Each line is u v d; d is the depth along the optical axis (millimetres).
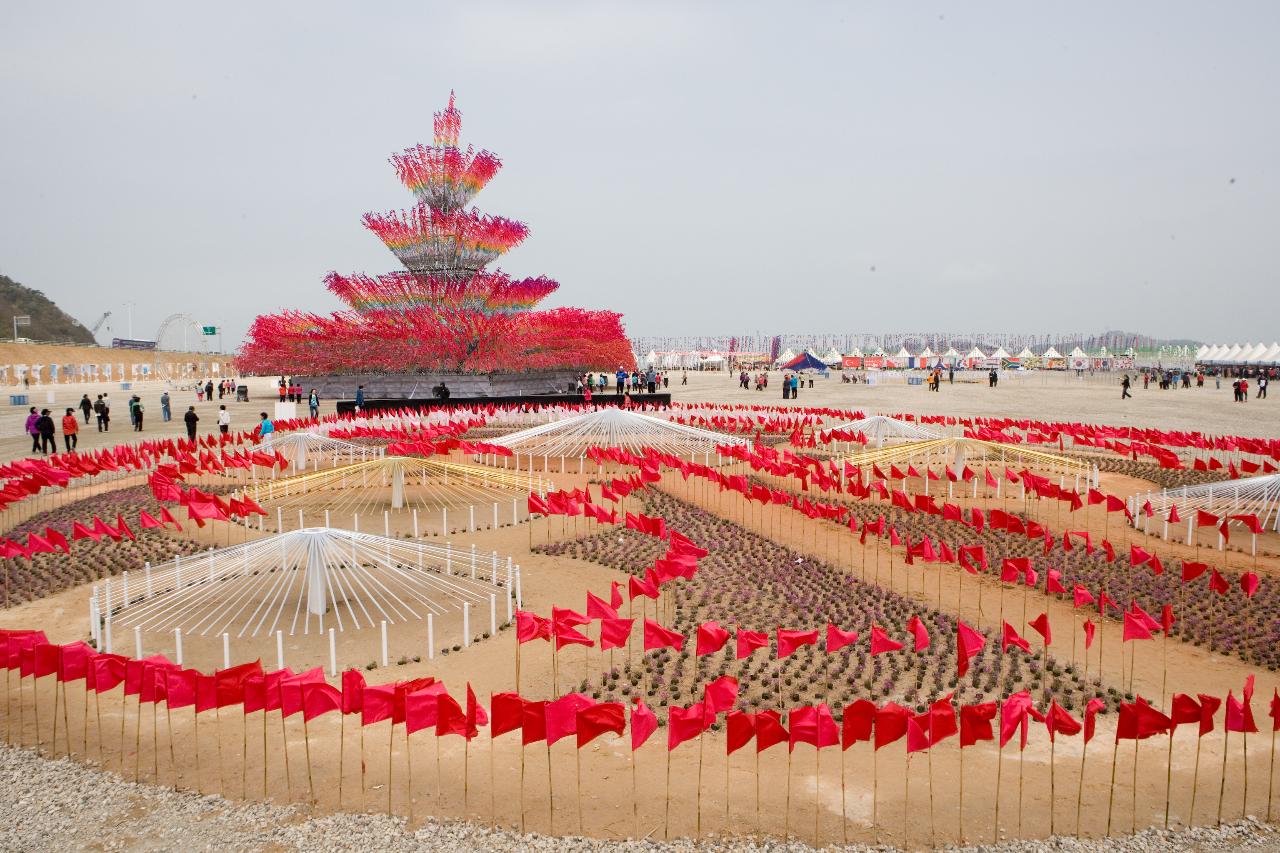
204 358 187000
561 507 19516
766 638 11273
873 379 91625
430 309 66062
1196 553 20250
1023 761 10516
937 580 18109
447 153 71688
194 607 15945
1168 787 9312
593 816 9242
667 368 163625
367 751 10648
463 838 8828
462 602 16312
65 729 11125
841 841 8836
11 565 18938
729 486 22953
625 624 11719
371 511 24672
